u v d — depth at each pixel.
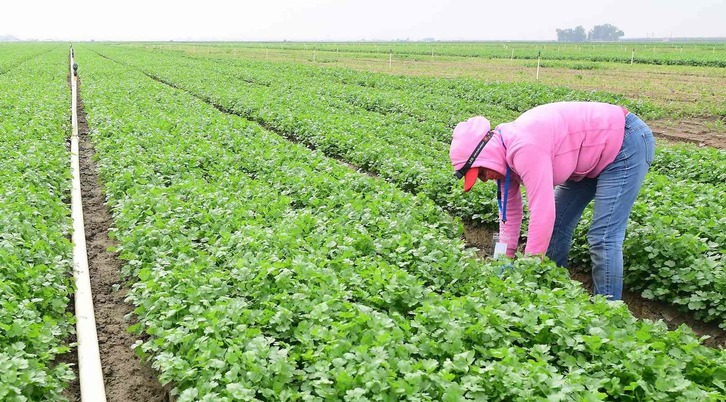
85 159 14.11
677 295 6.88
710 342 6.34
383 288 5.73
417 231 7.17
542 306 5.15
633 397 4.15
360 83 30.14
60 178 10.87
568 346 4.69
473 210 9.21
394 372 4.18
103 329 6.46
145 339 6.22
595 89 26.66
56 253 7.44
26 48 91.50
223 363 4.49
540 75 34.59
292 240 6.86
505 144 5.61
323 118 16.55
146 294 5.88
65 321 6.17
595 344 4.53
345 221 7.93
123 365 5.82
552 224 5.66
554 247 6.71
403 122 17.38
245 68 40.22
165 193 9.02
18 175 9.97
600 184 5.86
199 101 21.75
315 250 6.74
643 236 7.25
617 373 4.34
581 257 7.85
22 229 7.33
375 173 12.30
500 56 58.28
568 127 5.64
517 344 4.92
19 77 31.06
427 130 16.27
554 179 5.79
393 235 7.11
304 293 5.55
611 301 5.40
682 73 36.09
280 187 9.92
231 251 6.84
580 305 5.16
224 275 6.07
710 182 11.28
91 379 5.36
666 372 4.30
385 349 4.56
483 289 5.59
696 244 7.03
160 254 6.74
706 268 6.61
